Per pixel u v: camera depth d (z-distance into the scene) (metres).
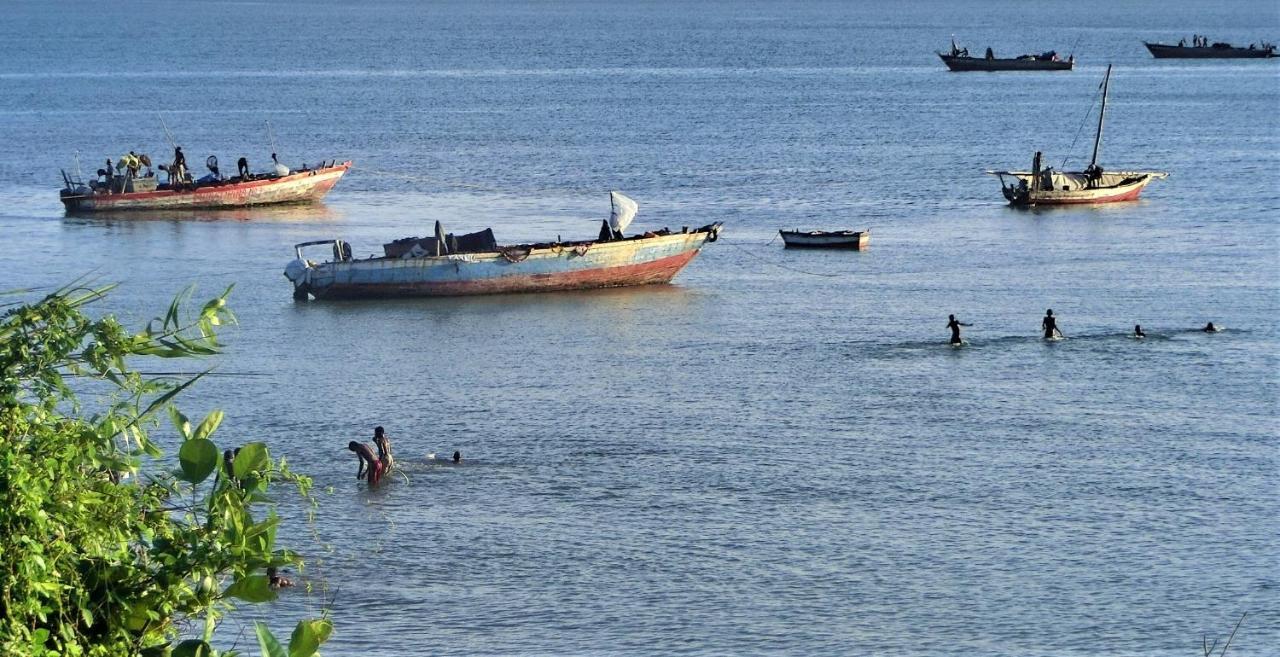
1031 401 128.50
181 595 31.91
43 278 192.25
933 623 81.56
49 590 29.55
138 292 184.00
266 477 32.94
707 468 108.62
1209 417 122.88
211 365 142.25
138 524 31.92
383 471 104.94
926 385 134.75
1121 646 78.81
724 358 147.50
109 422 32.97
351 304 176.62
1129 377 137.12
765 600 84.56
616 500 101.31
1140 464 109.38
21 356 32.69
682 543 92.88
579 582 86.75
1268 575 88.00
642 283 187.75
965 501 101.25
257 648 76.38
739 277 194.00
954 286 186.12
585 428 120.69
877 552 91.44
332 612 82.06
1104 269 196.38
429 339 157.62
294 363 145.12
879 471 107.94
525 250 180.62
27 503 29.56
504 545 92.06
